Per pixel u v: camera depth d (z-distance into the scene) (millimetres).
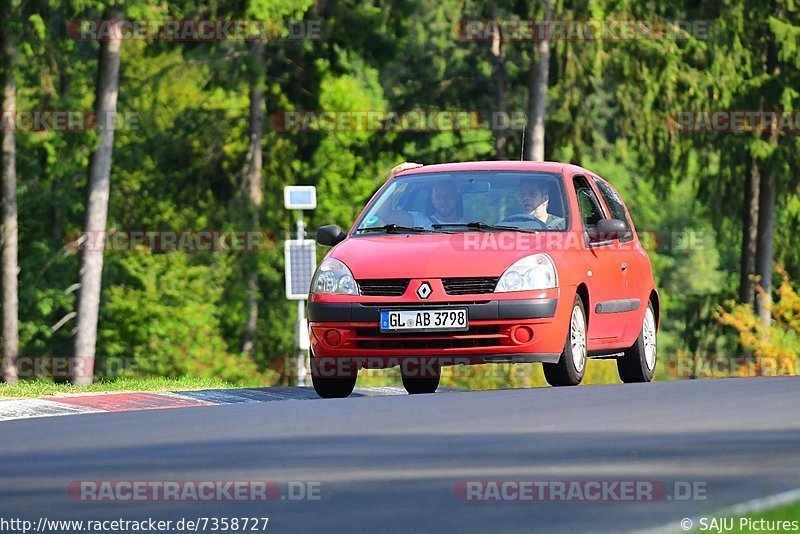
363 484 17859
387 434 23062
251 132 124875
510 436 22375
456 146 126562
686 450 20547
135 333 126938
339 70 122875
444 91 129250
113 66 102562
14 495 17875
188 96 136875
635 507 16062
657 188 114500
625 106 112938
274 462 20078
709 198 113500
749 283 112875
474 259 34062
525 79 121438
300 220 68125
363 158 126500
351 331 34062
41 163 108688
